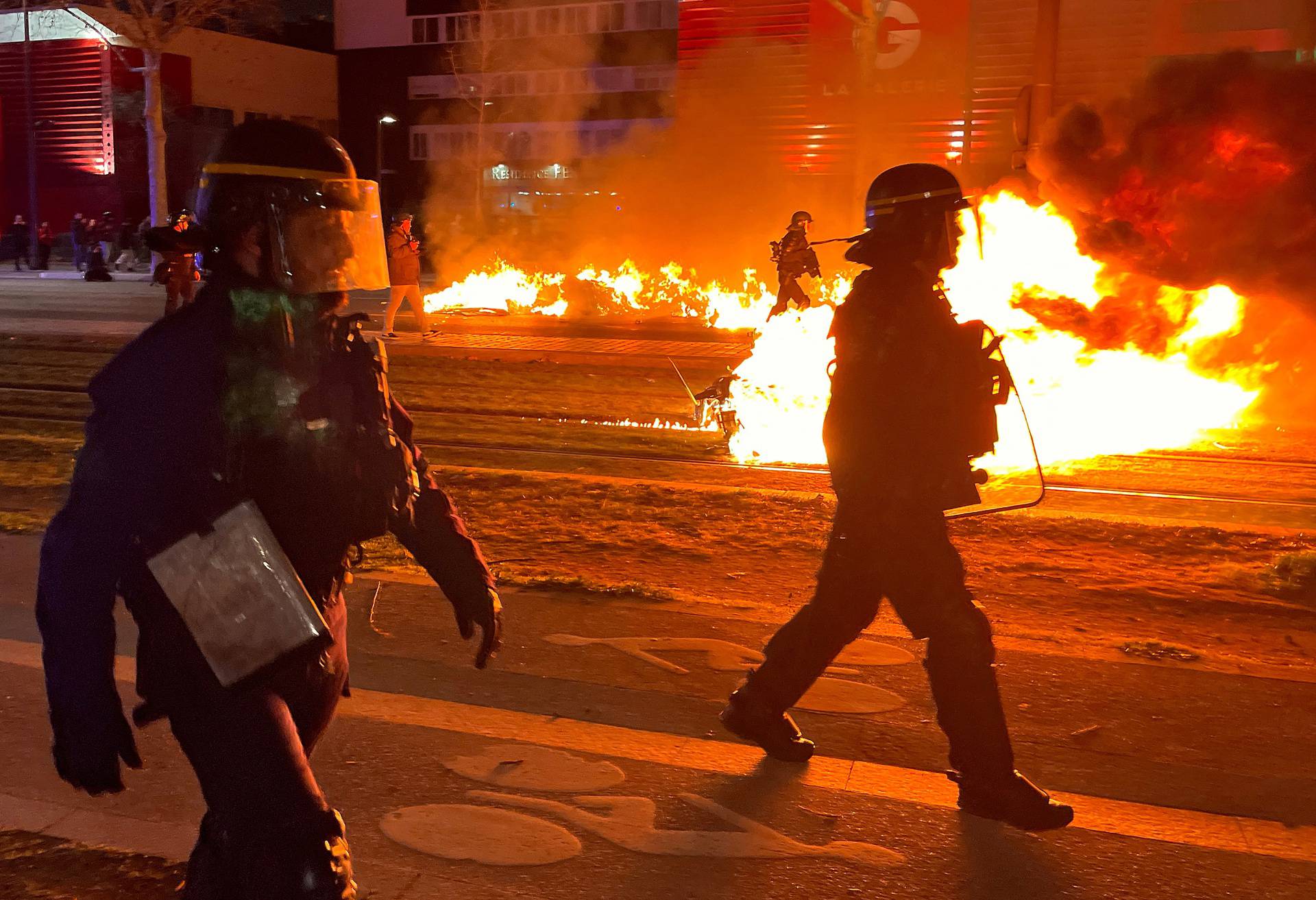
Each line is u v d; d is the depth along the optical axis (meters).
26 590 5.14
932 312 3.04
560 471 8.42
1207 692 4.18
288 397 1.96
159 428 1.85
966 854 3.01
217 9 32.88
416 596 5.08
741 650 4.54
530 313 24.64
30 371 13.73
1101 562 6.08
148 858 2.89
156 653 1.95
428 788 3.31
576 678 4.21
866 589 3.30
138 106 48.31
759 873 2.89
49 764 3.44
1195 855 3.03
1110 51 23.28
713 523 6.70
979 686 3.10
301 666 2.08
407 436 2.31
